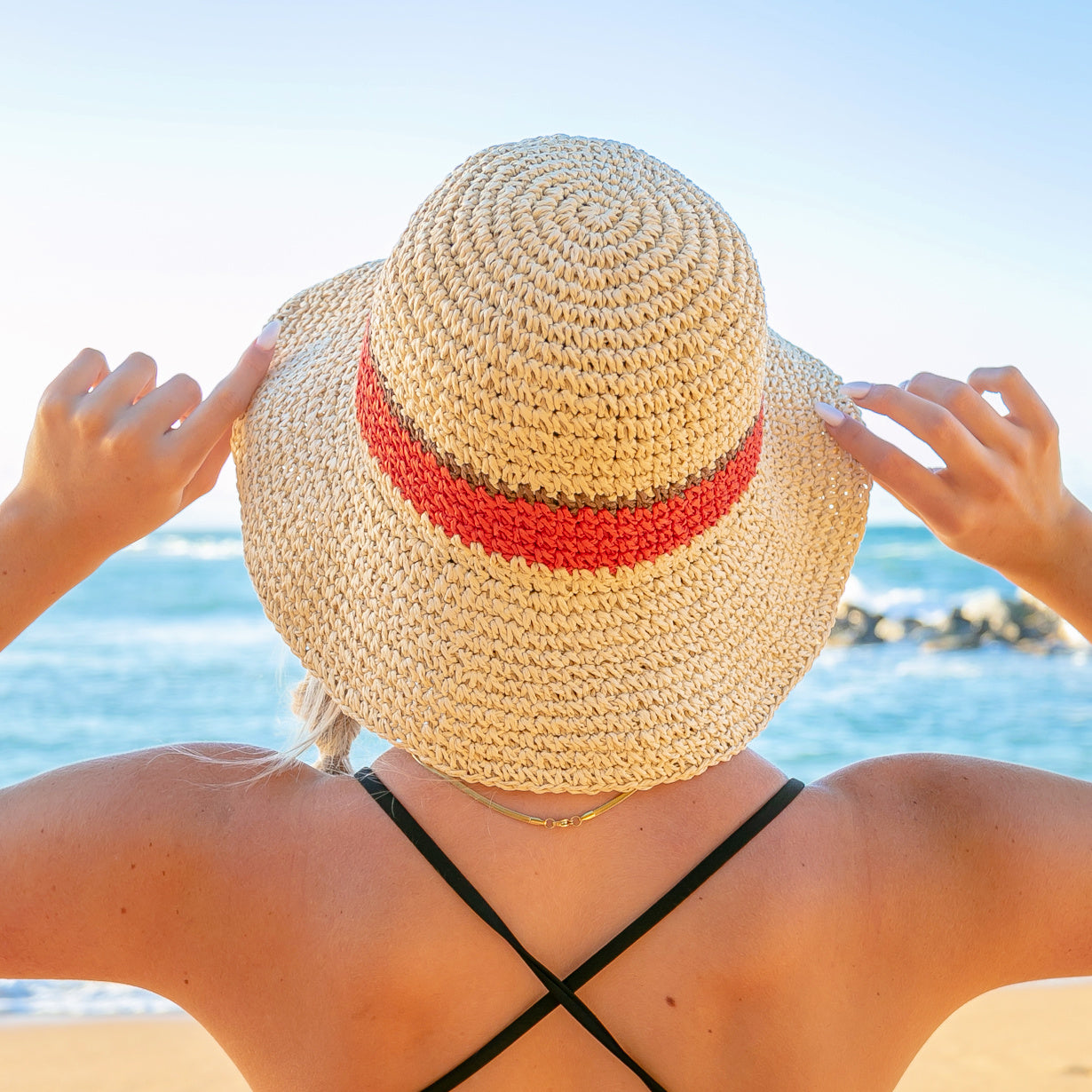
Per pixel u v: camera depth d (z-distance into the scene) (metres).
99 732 12.98
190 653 15.98
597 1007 1.09
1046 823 1.14
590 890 1.11
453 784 1.13
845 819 1.15
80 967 1.12
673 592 1.15
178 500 1.23
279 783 1.16
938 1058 4.49
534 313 0.99
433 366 1.02
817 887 1.11
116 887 1.09
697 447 1.07
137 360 1.20
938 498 1.24
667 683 1.14
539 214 1.04
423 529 1.12
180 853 1.10
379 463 1.14
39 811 1.10
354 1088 1.08
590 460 1.01
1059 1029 4.77
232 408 1.24
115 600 18.61
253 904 1.10
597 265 1.02
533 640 1.12
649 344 1.00
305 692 1.42
